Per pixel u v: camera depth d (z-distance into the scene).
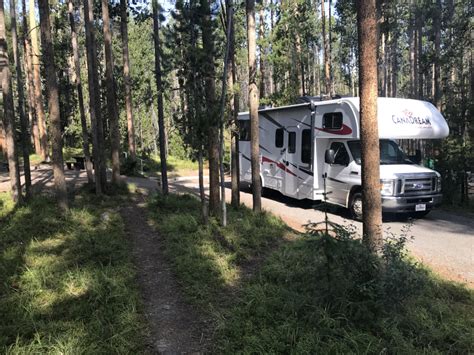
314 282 4.67
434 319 4.57
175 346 4.20
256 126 9.80
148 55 26.84
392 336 4.07
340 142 11.39
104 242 7.39
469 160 12.09
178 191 14.83
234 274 6.11
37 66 24.41
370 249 4.68
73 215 9.47
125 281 5.61
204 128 8.06
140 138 33.00
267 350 3.92
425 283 4.74
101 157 13.27
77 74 13.33
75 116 27.58
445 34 27.97
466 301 5.32
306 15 19.64
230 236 7.80
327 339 4.06
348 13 27.05
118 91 21.94
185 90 8.28
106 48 13.57
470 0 21.42
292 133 12.96
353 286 4.43
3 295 5.08
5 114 10.42
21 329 4.24
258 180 9.98
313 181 11.91
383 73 32.25
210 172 9.48
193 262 6.44
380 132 10.20
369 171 5.29
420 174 10.19
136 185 16.14
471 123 12.54
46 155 25.02
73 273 5.71
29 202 10.77
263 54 11.27
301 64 19.72
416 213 10.94
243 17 11.12
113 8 16.48
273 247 7.55
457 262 7.12
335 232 4.66
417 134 10.70
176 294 5.50
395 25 22.75
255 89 9.68
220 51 8.46
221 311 4.81
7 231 7.98
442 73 26.80
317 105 11.70
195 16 7.92
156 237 8.27
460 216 11.12
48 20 9.55
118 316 4.59
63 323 4.38
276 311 4.71
